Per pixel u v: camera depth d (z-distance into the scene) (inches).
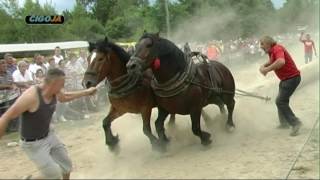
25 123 182.5
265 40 290.5
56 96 188.5
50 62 443.5
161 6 1055.6
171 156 262.8
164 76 250.7
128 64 239.3
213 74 285.6
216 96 292.7
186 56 261.6
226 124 310.3
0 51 864.3
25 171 266.1
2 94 400.5
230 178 211.8
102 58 251.6
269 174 214.4
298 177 209.3
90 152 293.7
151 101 267.4
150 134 269.7
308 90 489.7
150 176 225.3
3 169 273.7
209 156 255.0
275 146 266.1
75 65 479.8
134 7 1302.9
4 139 374.3
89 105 475.5
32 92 179.0
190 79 255.1
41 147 186.1
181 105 256.4
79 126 400.2
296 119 290.2
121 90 257.8
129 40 1156.5
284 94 291.9
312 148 257.6
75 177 231.3
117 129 352.2
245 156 249.1
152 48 242.7
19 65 409.7
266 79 606.5
